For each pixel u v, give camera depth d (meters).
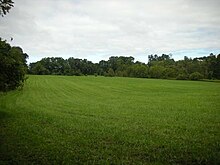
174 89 75.50
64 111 31.72
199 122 24.14
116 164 12.05
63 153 13.57
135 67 174.75
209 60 156.88
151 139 17.09
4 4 20.64
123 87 82.31
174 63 192.62
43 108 34.38
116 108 35.00
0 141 15.77
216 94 58.75
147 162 12.48
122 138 17.17
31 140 16.14
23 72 25.23
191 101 43.97
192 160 12.79
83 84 93.25
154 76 162.38
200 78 136.25
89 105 38.69
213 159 12.68
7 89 24.92
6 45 24.73
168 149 14.66
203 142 16.39
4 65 23.34
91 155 13.34
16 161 12.30
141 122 24.00
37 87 74.81
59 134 18.11
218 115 28.66
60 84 89.94
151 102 43.00
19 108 33.19
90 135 17.98
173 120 25.27
